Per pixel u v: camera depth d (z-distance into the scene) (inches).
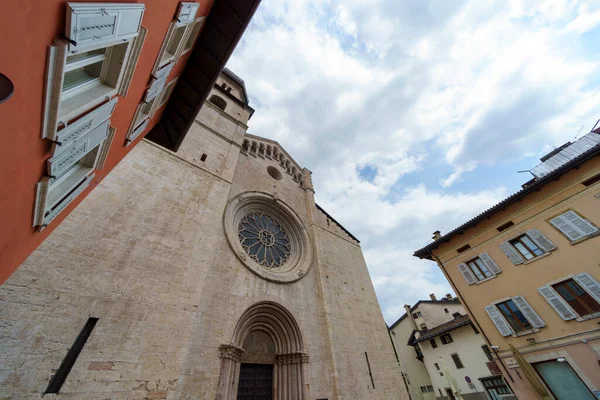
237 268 612.1
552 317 620.1
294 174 1181.7
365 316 911.7
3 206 136.2
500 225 792.3
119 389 315.6
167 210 521.0
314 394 570.3
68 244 362.3
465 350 1197.1
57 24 121.7
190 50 425.4
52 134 150.8
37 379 272.4
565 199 674.8
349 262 1067.9
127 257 412.2
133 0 180.7
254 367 577.0
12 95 103.5
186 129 519.8
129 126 323.0
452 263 882.1
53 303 314.2
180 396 385.4
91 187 316.5
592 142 733.9
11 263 192.2
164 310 405.4
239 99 1109.7
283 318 647.8
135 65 226.7
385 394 731.4
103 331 337.1
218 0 398.6
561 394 573.9
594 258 592.4
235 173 842.8
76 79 185.9
